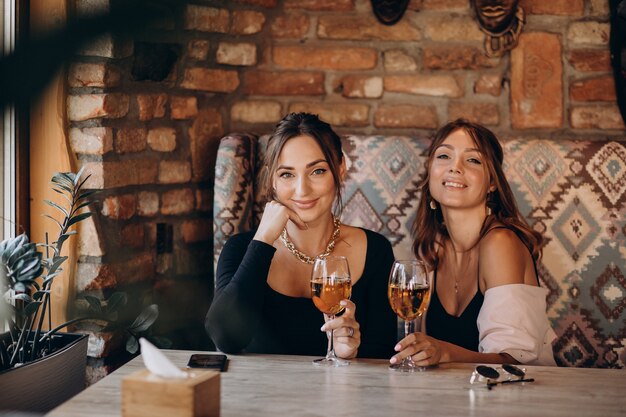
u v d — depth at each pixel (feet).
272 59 9.23
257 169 8.30
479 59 9.07
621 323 7.58
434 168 6.43
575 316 7.63
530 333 5.38
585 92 8.96
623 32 8.57
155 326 8.08
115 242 7.45
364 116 9.27
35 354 5.56
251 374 4.18
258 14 9.12
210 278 8.93
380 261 6.20
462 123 6.47
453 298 6.36
